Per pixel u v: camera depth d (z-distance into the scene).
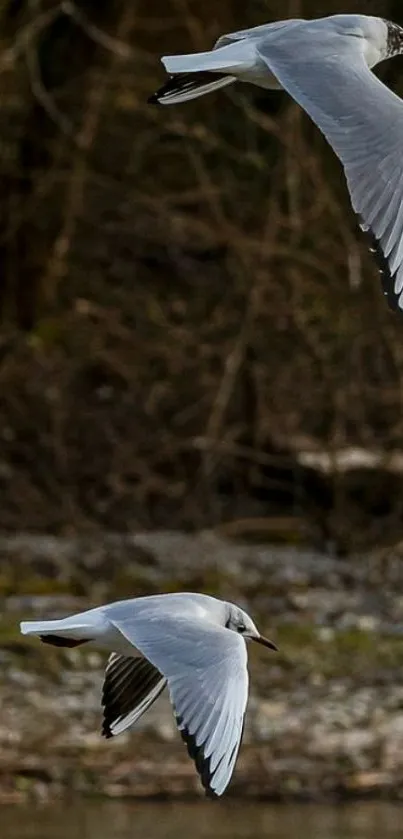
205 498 28.38
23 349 29.84
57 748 18.25
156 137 31.39
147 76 30.88
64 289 31.59
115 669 9.99
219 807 17.22
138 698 10.05
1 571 25.09
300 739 18.66
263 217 29.28
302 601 24.17
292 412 28.88
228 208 29.91
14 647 21.23
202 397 29.39
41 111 31.50
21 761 17.89
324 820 16.72
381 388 28.20
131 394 29.67
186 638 9.21
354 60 9.52
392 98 9.20
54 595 24.31
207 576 25.17
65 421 29.44
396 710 19.70
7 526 27.92
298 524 27.94
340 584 25.33
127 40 30.70
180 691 8.91
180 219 29.12
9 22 30.72
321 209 27.94
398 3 29.17
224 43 10.06
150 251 32.22
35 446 29.12
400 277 8.48
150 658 9.12
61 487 28.56
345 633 22.77
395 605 24.25
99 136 31.56
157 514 28.45
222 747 8.73
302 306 28.36
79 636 9.62
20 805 17.17
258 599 24.50
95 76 30.62
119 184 30.52
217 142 28.84
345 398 28.09
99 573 25.27
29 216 30.91
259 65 9.65
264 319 28.81
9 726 18.73
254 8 30.55
